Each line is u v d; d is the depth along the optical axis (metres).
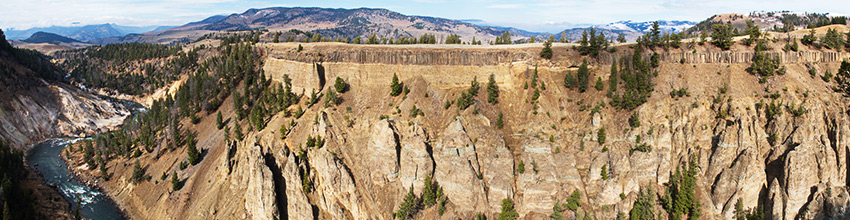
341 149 115.25
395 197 109.62
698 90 119.81
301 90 141.75
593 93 123.88
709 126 112.88
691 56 128.25
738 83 119.81
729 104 113.19
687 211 102.06
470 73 132.12
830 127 108.56
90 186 137.25
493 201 106.44
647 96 119.56
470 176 107.00
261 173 108.12
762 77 119.00
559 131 115.56
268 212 107.25
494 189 106.69
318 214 109.62
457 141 110.56
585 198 106.50
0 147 135.88
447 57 133.75
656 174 109.75
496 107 123.50
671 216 103.06
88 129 195.75
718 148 107.12
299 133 121.81
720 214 103.38
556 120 119.00
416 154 109.12
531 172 106.50
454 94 127.62
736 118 108.62
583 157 110.88
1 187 114.94
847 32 147.12
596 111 117.06
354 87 134.75
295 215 109.62
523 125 117.44
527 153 108.88
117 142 153.00
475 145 112.94
